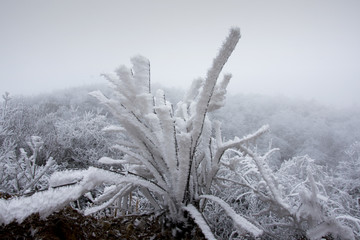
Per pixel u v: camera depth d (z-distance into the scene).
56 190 0.65
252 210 1.67
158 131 0.84
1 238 0.52
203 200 0.99
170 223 0.82
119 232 0.78
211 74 0.71
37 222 0.58
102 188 2.41
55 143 4.30
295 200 1.64
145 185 0.81
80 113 7.05
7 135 4.00
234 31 0.63
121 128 1.03
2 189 2.12
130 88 0.90
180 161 0.75
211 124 1.04
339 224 0.93
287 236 1.12
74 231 0.66
